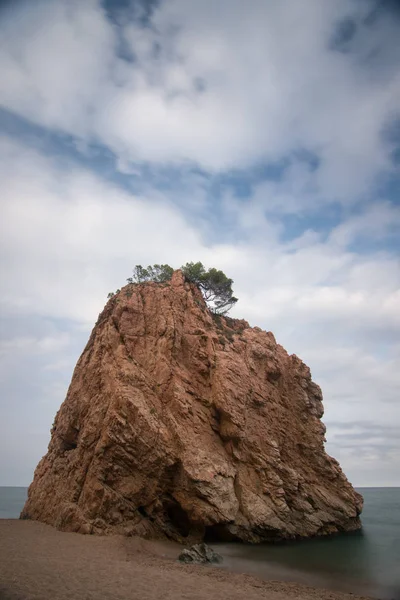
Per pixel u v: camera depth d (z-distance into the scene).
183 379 36.78
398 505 95.88
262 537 32.31
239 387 37.22
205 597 17.66
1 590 15.85
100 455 31.19
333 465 42.28
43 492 36.69
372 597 19.95
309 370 46.59
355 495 43.66
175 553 27.22
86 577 19.17
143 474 31.47
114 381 35.22
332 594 20.02
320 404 45.72
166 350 37.59
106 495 29.80
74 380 42.28
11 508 76.56
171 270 52.69
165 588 18.48
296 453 40.59
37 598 15.27
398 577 23.95
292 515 35.19
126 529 29.11
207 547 26.83
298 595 19.36
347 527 39.72
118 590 17.48
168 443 32.25
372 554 29.81
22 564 20.73
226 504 31.19
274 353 44.75
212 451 33.84
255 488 34.19
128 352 38.00
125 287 45.16
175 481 32.06
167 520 32.31
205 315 43.44
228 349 41.19
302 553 29.61
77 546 25.70
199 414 35.47
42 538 27.67
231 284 53.59
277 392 42.56
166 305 41.12
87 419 35.53
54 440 41.62
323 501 38.62
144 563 23.33
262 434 37.16
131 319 39.94
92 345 43.12
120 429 31.45
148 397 34.59
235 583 20.61
